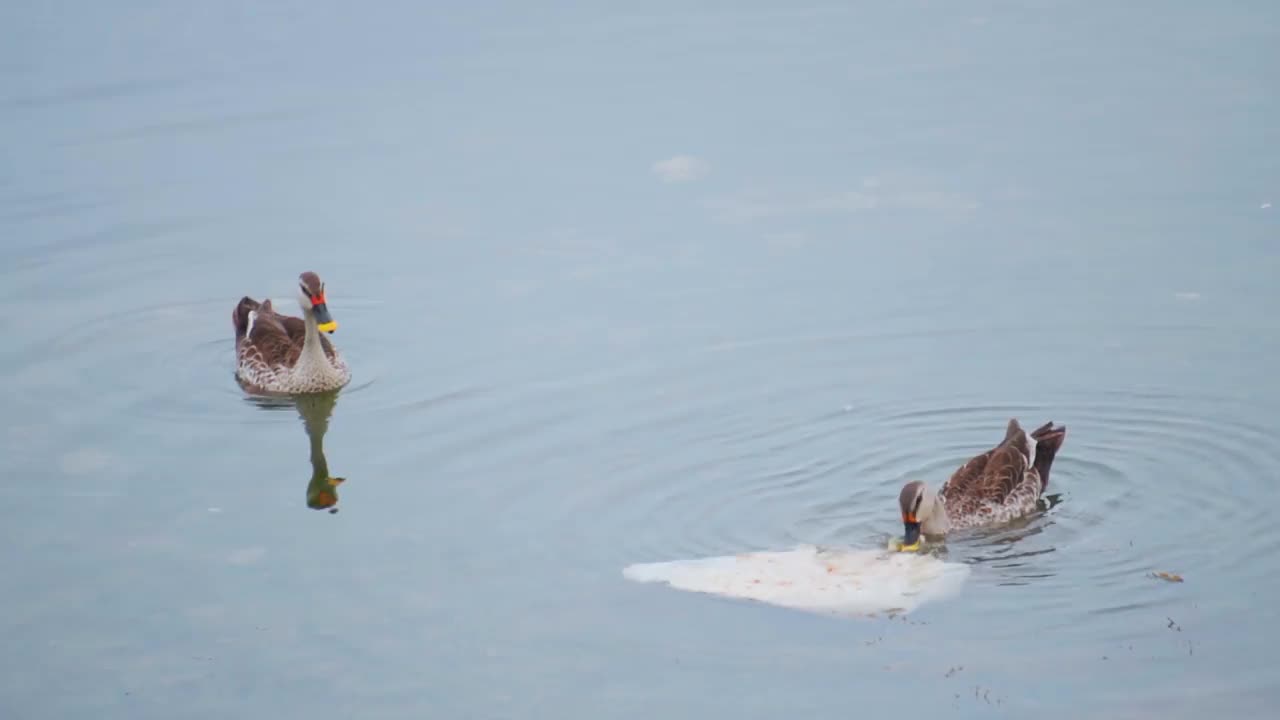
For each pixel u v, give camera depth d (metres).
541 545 18.20
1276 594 16.31
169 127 33.12
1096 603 16.36
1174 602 16.28
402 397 22.77
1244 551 17.34
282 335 24.61
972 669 15.24
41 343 25.06
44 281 27.11
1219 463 19.67
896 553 17.69
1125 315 23.70
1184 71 33.66
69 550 18.45
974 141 30.73
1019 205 27.80
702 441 20.73
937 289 24.98
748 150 31.16
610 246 27.50
